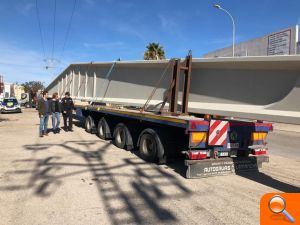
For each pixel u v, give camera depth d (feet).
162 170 26.00
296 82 17.95
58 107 49.39
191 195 20.01
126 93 36.27
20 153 31.42
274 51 100.48
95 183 21.80
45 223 15.26
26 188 20.30
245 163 26.53
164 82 29.40
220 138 24.41
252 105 20.52
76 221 15.57
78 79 51.62
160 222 15.76
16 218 15.76
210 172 24.62
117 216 16.33
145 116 28.99
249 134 26.37
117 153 32.32
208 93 24.14
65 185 21.11
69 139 41.47
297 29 90.79
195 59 24.63
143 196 19.52
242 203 18.79
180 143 27.96
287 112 18.34
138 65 32.96
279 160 33.12
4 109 100.63
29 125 60.39
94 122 46.52
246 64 20.51
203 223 15.80
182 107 26.45
